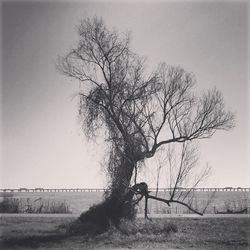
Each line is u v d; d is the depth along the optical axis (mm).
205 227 35938
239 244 29094
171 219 40031
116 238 31219
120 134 34250
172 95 35438
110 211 34375
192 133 35531
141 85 35156
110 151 34125
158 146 34781
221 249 27406
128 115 34250
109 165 34062
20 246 28703
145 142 34219
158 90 35312
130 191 34219
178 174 33969
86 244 29297
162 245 28875
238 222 38656
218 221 39188
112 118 34219
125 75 35281
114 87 34750
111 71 35156
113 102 34562
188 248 27703
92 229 33375
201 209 57375
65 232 33750
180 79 35781
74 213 50625
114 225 33344
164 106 35250
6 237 31562
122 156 33906
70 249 27703
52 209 52656
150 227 34156
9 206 52406
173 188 34000
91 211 35125
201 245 28641
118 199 34344
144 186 34000
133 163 33688
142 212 48688
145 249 27453
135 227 33531
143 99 34812
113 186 34250
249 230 34469
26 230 34750
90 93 35094
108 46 35594
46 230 34812
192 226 36438
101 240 30703
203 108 36062
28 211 52312
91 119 34719
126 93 34750
